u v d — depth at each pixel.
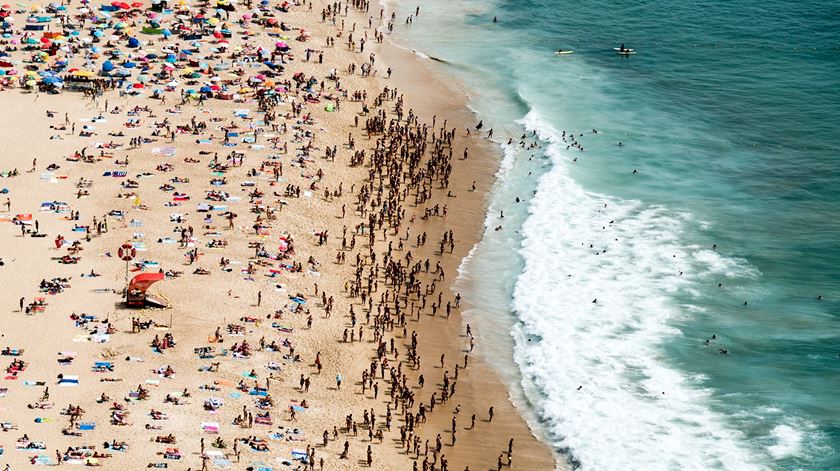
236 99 128.88
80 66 133.62
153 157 113.19
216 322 86.75
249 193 107.75
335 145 121.06
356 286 95.00
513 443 77.38
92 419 73.38
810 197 113.62
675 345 89.06
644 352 88.25
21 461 68.44
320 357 84.62
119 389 77.00
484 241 106.06
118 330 84.25
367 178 114.62
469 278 99.50
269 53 144.75
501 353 88.38
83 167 110.00
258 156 115.56
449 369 85.88
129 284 87.31
